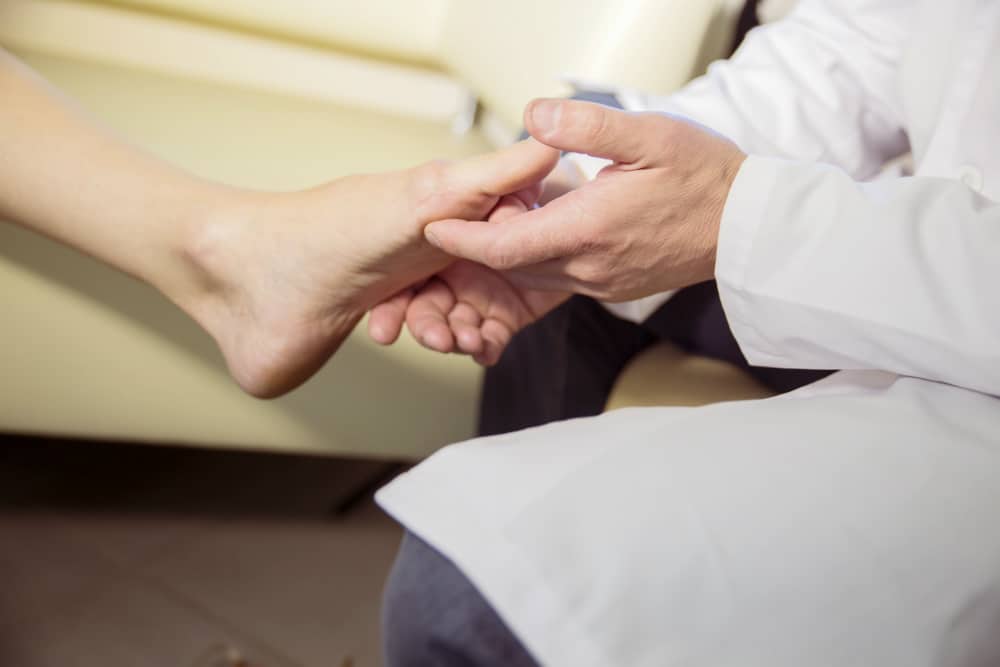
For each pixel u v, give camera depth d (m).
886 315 0.77
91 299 1.15
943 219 0.78
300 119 1.46
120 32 1.57
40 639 1.21
